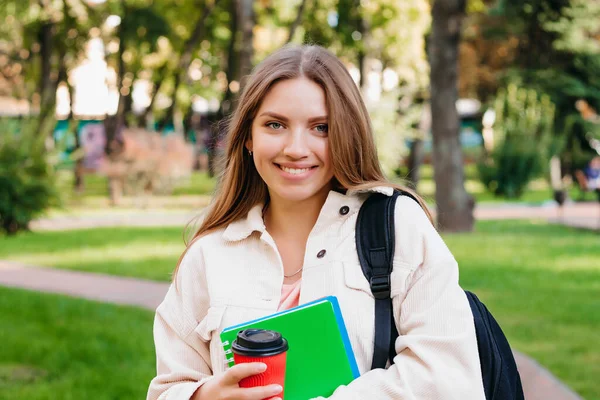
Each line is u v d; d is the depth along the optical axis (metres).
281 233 1.92
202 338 1.88
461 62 28.03
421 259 1.71
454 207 14.78
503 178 25.95
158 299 8.35
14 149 15.70
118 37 24.95
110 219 19.02
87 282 9.52
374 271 1.72
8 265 11.08
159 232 15.64
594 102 24.06
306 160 1.79
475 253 11.42
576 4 22.91
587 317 6.98
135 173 22.88
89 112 37.25
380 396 1.59
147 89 35.78
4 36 25.56
